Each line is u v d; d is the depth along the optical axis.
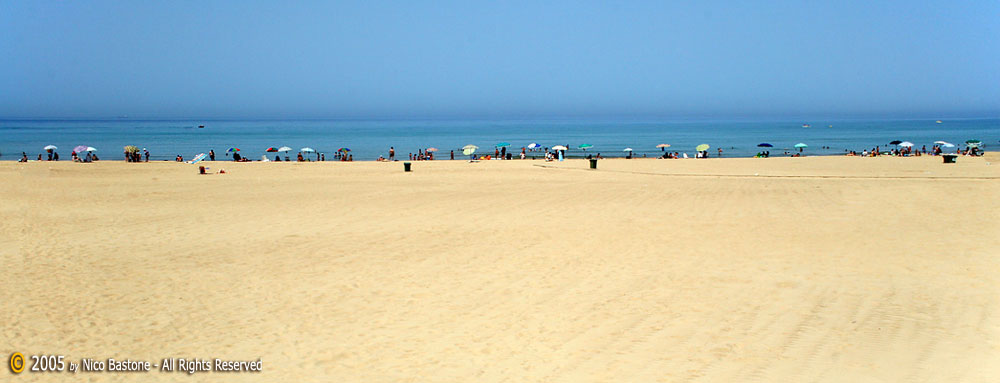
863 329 9.09
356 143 103.75
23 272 12.81
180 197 24.16
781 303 10.39
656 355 8.34
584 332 9.27
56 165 43.09
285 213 20.09
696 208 20.11
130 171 38.69
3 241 15.77
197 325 9.86
